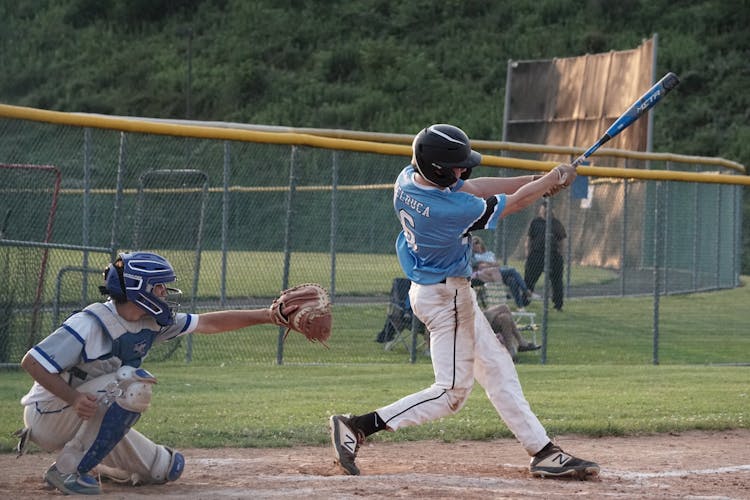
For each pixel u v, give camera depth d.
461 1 191.12
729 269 79.75
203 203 42.44
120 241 66.12
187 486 17.86
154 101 174.62
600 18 177.00
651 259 73.69
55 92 179.50
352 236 80.00
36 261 36.81
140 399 16.28
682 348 49.50
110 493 16.94
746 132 142.62
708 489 18.89
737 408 29.86
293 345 45.97
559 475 19.41
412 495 16.88
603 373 38.47
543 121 85.38
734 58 158.50
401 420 19.23
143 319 16.84
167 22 199.38
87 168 38.25
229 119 168.00
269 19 192.75
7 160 73.12
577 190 44.44
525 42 175.62
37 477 18.92
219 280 61.16
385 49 177.75
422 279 19.34
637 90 76.25
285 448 23.17
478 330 19.55
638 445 24.78
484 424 26.53
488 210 18.53
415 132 154.75
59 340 16.05
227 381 34.28
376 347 46.28
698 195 74.88
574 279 72.19
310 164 92.25
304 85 173.12
